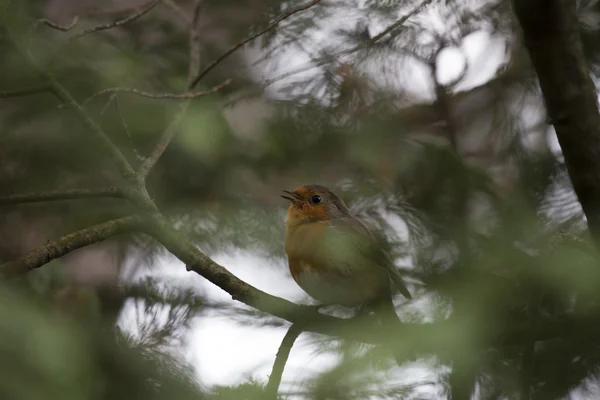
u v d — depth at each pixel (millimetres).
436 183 9680
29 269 6391
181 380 7449
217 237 10305
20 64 7625
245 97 10438
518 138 10680
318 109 10891
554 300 6793
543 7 6020
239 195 10867
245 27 12164
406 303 5668
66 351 3975
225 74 11625
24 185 10359
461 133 11586
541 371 7535
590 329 5898
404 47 11008
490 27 11055
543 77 6348
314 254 8961
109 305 10203
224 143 10562
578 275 4305
